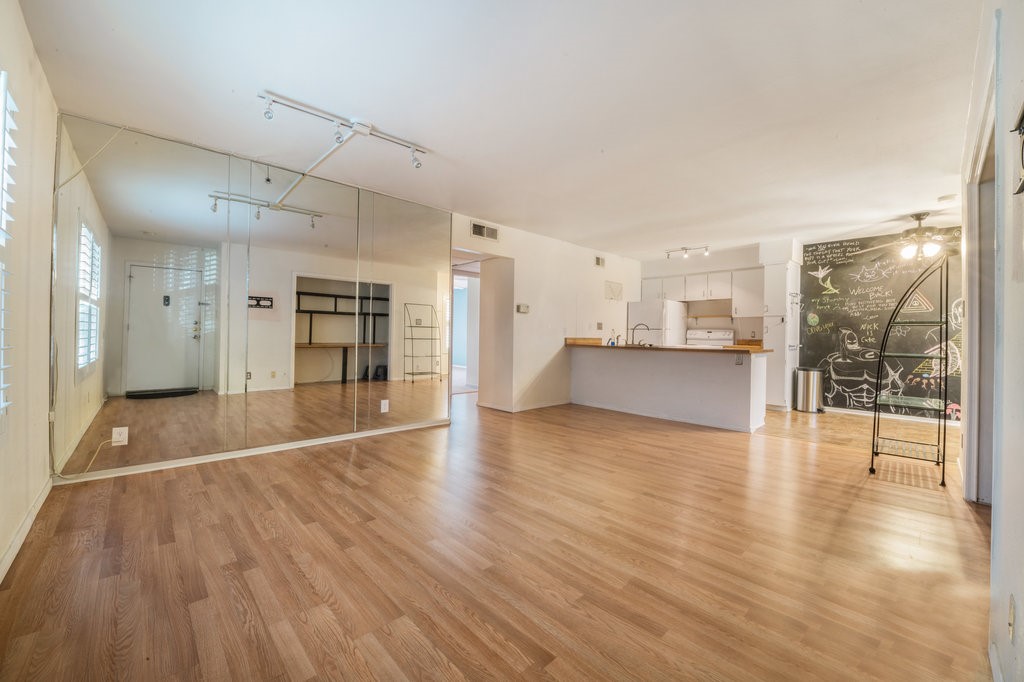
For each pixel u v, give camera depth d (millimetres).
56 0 1819
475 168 3658
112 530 2209
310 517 2400
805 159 3377
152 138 3145
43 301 2480
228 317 3762
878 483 3076
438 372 4926
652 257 7668
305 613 1590
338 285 4281
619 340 7473
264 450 3742
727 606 1664
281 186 3859
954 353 5305
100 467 3086
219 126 2975
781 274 6195
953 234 5324
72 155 2889
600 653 1410
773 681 1296
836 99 2539
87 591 1697
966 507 2652
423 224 4766
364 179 3977
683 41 2057
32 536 2133
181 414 3572
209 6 1854
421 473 3188
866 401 5934
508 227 5633
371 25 1972
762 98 2539
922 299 5539
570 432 4598
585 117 2791
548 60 2221
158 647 1405
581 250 6738
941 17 1860
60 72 2352
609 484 3006
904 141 3053
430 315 4855
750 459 3656
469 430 4660
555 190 4195
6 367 1755
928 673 1331
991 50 1686
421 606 1641
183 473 3121
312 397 4148
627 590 1764
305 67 2305
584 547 2113
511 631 1510
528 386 5930
